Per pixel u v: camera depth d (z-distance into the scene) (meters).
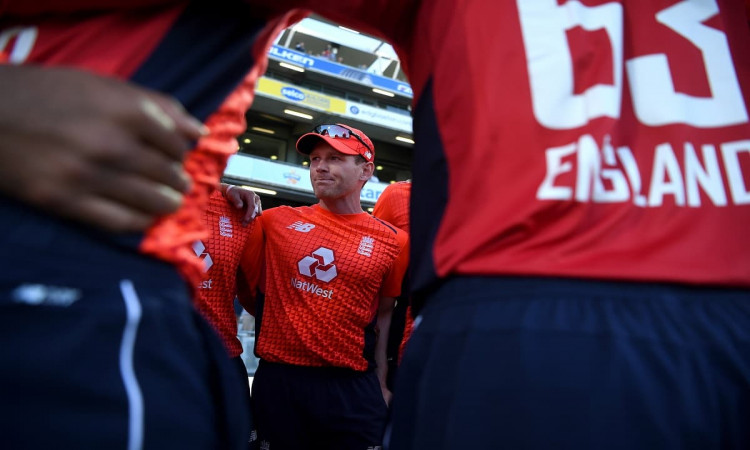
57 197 0.62
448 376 0.91
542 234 0.92
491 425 0.83
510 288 0.90
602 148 0.94
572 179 0.92
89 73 0.67
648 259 0.88
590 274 0.87
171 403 0.71
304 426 3.25
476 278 0.94
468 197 0.98
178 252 0.81
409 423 1.03
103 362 0.64
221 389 0.85
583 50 1.01
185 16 0.86
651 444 0.77
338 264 3.30
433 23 1.13
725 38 1.07
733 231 0.91
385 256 3.46
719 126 0.99
